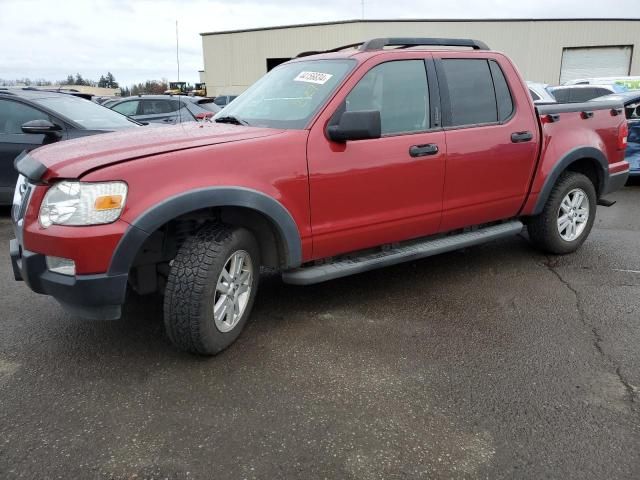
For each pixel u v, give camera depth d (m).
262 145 3.17
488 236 4.44
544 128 4.60
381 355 3.25
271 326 3.66
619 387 2.90
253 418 2.63
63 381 2.97
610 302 4.05
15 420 2.61
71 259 2.71
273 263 3.49
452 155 4.00
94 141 3.21
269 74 4.33
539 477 2.24
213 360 3.20
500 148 4.28
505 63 4.49
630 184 9.36
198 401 2.78
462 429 2.55
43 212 2.79
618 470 2.28
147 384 2.94
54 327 3.65
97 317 2.86
